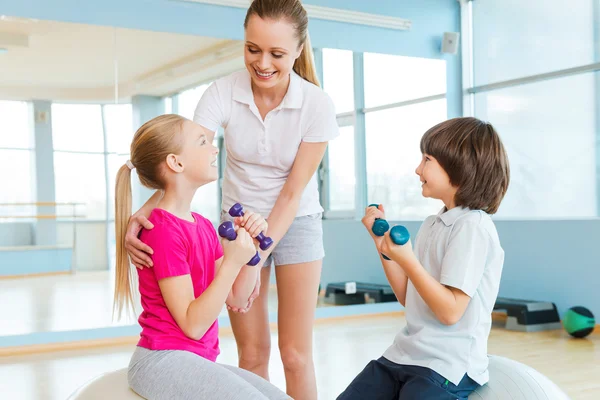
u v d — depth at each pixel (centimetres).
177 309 146
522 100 556
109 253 475
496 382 165
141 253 150
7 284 448
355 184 579
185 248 151
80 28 461
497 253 161
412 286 168
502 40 575
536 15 543
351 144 574
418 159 594
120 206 160
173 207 159
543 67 538
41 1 450
